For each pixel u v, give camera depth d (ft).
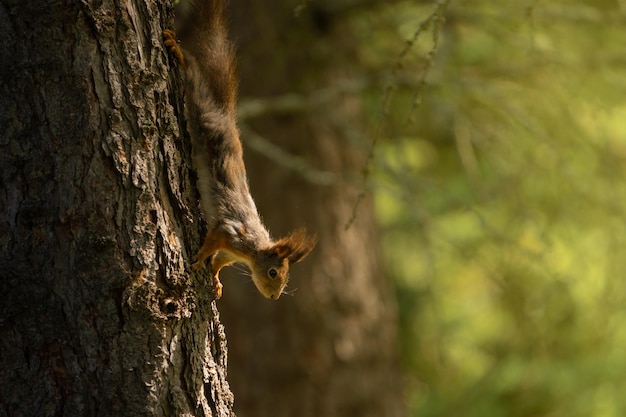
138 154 19.25
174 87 20.57
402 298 62.44
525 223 43.60
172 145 20.02
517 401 53.42
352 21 44.14
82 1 18.71
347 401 43.39
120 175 19.03
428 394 61.05
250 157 43.24
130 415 19.11
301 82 42.39
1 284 19.13
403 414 46.44
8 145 19.03
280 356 42.80
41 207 18.98
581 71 43.09
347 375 43.52
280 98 40.14
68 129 18.84
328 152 44.14
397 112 45.39
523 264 44.93
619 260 44.86
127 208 19.12
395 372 46.32
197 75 23.20
